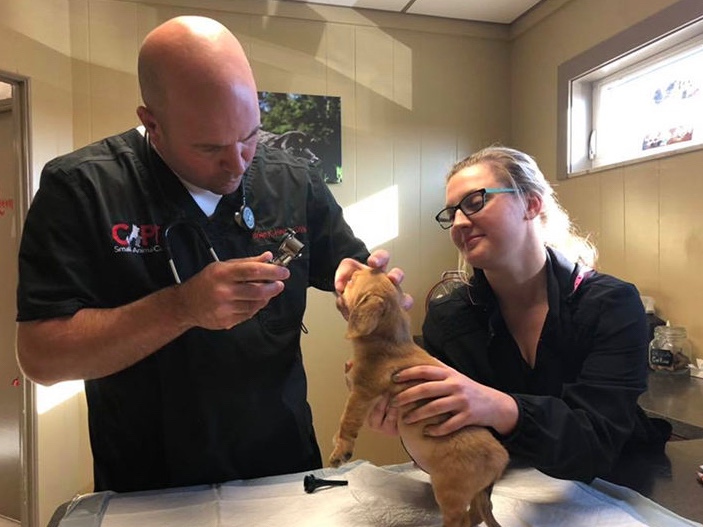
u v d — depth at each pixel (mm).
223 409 1321
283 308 1416
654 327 2342
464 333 1417
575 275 1313
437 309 1483
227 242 1376
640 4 2482
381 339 1044
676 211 2322
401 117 3293
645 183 2482
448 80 3365
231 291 1016
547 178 3158
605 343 1207
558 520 1025
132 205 1279
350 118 3203
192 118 1124
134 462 1318
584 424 1081
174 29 1139
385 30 3248
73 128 2832
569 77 2932
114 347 1066
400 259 3305
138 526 1043
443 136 3365
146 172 1307
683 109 2463
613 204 2674
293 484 1231
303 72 3117
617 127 2824
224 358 1324
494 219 1254
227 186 1277
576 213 2936
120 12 2873
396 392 1000
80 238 1218
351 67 3193
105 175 1271
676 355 2262
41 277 1155
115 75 2877
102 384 1318
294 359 1449
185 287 1055
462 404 964
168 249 1258
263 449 1371
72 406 2861
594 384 1158
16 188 2703
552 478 1218
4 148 3074
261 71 3055
